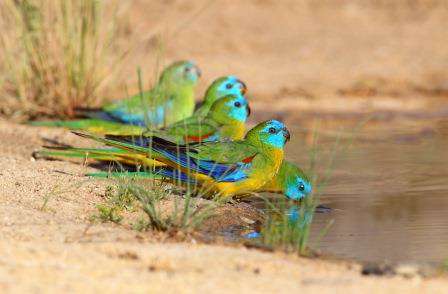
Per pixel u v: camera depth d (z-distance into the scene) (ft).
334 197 41.57
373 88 72.18
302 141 55.52
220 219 36.70
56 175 41.04
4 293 24.30
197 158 39.42
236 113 46.39
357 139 56.08
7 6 59.36
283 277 27.35
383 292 25.82
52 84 59.26
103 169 44.24
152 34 69.62
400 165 48.32
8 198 36.29
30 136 52.80
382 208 39.55
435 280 27.63
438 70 77.20
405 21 92.27
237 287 25.85
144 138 41.16
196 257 29.01
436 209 39.06
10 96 60.49
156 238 31.99
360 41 86.33
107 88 61.72
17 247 28.91
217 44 83.20
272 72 76.74
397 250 32.65
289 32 88.48
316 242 33.86
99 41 61.82
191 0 92.07
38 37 59.11
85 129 53.42
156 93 53.83
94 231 31.99
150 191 36.81
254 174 39.86
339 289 25.98
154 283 25.85
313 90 71.82
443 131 58.49
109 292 24.82
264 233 34.42
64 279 25.82
